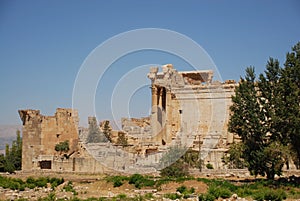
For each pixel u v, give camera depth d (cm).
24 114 9962
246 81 6469
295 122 5753
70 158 8762
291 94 5966
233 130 6406
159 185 5712
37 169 9075
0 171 9119
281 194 4788
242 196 4881
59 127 9938
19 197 5212
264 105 6244
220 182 5581
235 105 6450
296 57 6241
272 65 6300
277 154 6003
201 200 4597
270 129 6197
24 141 9944
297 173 6906
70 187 6059
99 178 7094
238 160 7600
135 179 6031
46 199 4869
